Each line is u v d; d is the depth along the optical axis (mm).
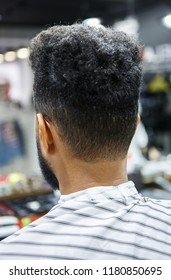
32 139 2291
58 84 655
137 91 700
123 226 640
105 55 674
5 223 1477
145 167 2367
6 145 2307
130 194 704
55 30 726
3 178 2027
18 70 3275
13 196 1812
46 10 3064
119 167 709
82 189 693
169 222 678
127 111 682
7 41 2834
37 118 708
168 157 2973
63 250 613
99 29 746
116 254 615
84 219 644
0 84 2545
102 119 662
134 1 3420
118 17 3508
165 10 3338
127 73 686
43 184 1888
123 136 688
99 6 3336
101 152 680
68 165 699
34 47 711
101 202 666
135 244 626
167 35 3838
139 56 744
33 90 717
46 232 630
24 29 2973
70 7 3197
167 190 2082
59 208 662
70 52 669
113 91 662
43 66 682
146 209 684
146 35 3766
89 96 651
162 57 4320
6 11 2857
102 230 626
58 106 661
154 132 5582
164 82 4969
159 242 644
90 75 653
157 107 5551
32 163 2260
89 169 690
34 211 1679
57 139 688
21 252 620
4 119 2340
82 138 667
